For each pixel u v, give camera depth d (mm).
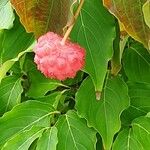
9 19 328
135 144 312
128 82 335
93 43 288
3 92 358
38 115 334
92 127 317
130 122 329
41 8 255
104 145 304
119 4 232
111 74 321
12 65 341
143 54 334
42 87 345
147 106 331
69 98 346
